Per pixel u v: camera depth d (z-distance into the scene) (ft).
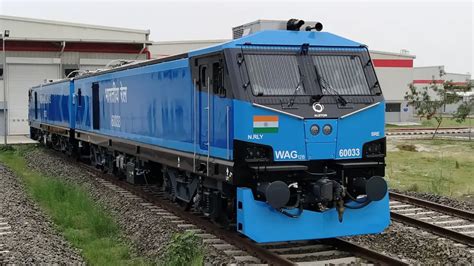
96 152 68.90
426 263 29.63
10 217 39.96
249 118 29.43
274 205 28.25
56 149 95.50
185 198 40.60
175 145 39.68
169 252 29.68
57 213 43.42
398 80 218.18
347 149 31.19
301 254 30.91
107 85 59.21
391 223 38.68
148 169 49.44
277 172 29.96
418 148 109.50
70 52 140.56
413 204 47.06
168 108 40.91
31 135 122.83
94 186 56.75
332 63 32.32
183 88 37.65
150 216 40.81
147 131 46.24
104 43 140.87
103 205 47.67
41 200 49.16
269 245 32.94
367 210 31.01
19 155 93.61
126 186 55.52
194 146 35.88
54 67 142.41
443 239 34.94
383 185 30.37
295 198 30.40
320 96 30.86
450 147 111.45
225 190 32.81
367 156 31.71
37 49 139.23
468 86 158.92
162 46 166.91
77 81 75.20
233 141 29.89
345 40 33.42
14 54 138.51
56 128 90.07
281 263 28.27
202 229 37.32
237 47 30.89
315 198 30.55
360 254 30.25
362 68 32.89
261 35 31.65
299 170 30.07
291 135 30.01
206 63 33.65
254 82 30.19
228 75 30.50
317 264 28.71
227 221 34.78
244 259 29.99
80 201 46.75
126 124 52.49
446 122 225.56
